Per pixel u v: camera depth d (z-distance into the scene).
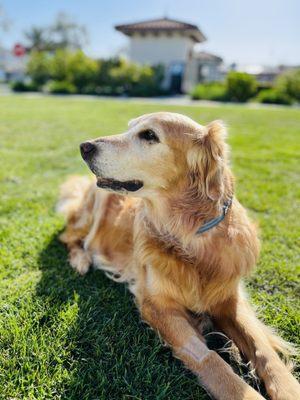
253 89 5.26
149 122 0.50
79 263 0.63
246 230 0.48
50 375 0.39
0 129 1.92
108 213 0.68
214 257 0.47
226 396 0.37
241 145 1.73
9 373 0.39
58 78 6.36
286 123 2.68
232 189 0.49
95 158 0.50
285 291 0.57
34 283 0.56
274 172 1.23
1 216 0.80
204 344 0.43
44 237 0.72
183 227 0.47
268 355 0.42
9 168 1.17
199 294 0.48
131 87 6.04
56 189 0.99
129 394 0.38
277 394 0.37
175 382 0.40
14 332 0.44
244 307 0.50
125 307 0.52
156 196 0.49
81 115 2.73
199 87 5.48
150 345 0.45
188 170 0.48
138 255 0.51
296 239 0.73
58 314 0.48
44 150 1.46
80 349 0.43
